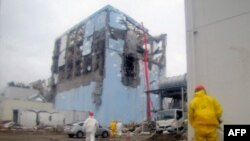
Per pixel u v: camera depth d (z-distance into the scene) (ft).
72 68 211.00
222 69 26.04
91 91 185.98
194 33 28.63
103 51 180.55
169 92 144.05
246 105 24.06
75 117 177.99
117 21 188.85
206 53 27.43
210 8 27.66
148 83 195.52
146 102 194.18
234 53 25.32
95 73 183.73
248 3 24.89
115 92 179.73
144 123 131.34
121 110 180.65
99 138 95.09
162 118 94.68
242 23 25.09
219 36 26.61
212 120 20.17
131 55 191.62
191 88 28.07
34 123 167.43
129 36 193.26
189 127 27.86
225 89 25.57
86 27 202.18
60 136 103.30
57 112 174.60
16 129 143.95
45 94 243.40
